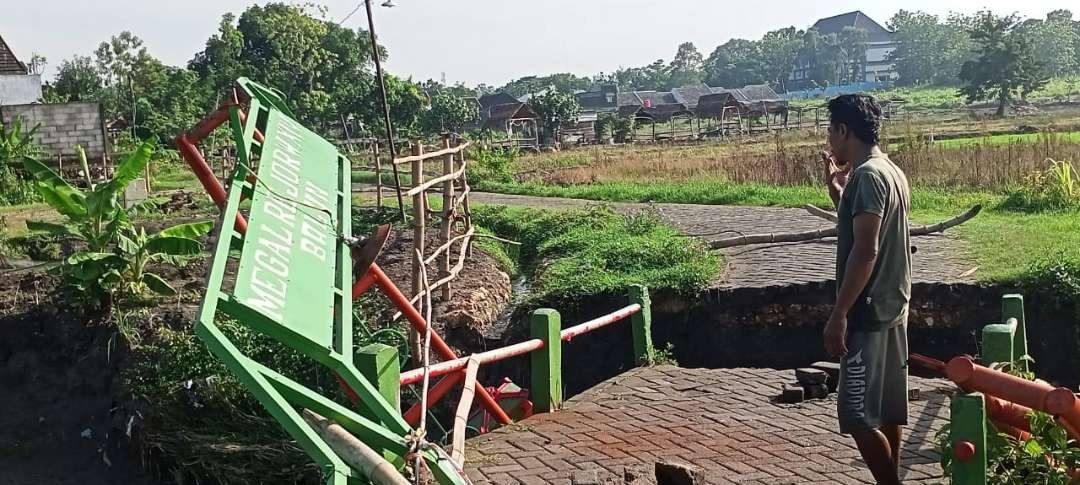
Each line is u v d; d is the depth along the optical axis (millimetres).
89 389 10000
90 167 28500
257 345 8328
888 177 4395
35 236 16031
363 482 3135
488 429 7586
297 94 52469
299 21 54656
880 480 4555
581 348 10625
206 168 5914
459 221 14758
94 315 10852
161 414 8188
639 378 7797
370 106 50344
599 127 60406
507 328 10883
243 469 7090
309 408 3236
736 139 56969
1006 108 74625
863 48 146500
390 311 10250
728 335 10469
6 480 8461
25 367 10594
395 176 16672
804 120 78750
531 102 59500
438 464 3549
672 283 10703
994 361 5516
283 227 3998
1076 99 80688
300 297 3500
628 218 15945
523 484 5348
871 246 4293
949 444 4598
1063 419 4207
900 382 4617
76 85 65125
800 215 17109
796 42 148375
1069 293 9445
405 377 5379
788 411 6727
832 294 10352
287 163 5020
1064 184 16109
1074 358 9477
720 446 5980
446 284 10797
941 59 130125
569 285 11031
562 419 6691
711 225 16359
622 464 5672
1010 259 10844
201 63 63500
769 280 10742
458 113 54500
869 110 4570
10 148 25938
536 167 37125
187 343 8898
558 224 16359
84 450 9016
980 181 20453
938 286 10016
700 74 156500
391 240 14984
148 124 47188
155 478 8062
